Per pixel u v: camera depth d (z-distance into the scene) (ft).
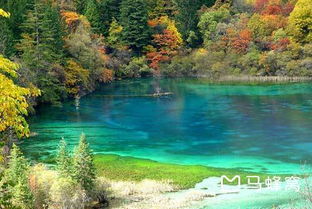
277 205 88.38
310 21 292.61
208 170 114.01
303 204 86.28
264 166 116.67
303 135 146.82
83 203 88.89
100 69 265.95
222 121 172.24
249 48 301.22
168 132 158.92
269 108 193.06
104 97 235.20
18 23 220.84
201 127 164.35
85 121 177.78
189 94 238.89
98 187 94.94
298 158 122.93
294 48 287.07
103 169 116.37
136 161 123.85
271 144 137.90
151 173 112.57
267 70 290.56
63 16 269.85
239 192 97.71
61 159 92.89
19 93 35.32
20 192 82.33
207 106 203.72
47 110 199.00
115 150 137.08
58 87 213.05
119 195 97.55
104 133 158.81
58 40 226.38
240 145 138.21
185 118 180.65
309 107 192.24
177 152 133.69
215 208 89.10
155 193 99.09
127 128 166.40
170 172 112.98
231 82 282.36
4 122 34.71
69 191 88.28
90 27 298.15
